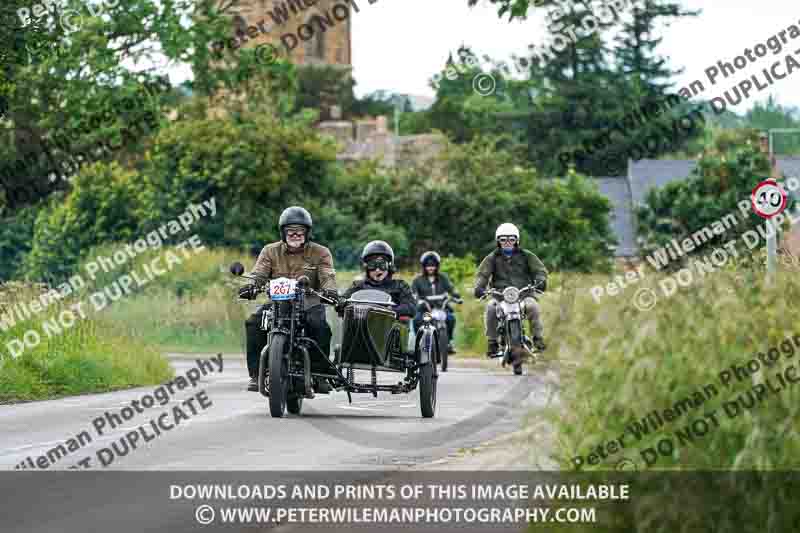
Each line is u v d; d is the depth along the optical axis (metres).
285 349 40.47
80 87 84.44
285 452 32.09
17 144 84.88
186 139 136.62
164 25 88.38
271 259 41.38
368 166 159.50
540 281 56.16
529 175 159.38
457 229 155.38
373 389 41.09
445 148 165.12
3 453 32.94
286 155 145.25
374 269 42.28
